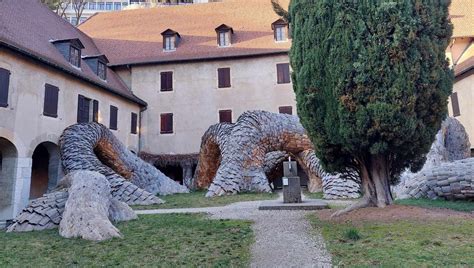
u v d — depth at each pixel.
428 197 10.20
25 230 8.51
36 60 15.24
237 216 9.32
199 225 7.98
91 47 27.03
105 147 17.75
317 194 15.83
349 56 6.91
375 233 5.89
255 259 5.19
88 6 71.94
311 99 7.52
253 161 17.05
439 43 7.10
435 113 7.17
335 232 6.34
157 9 32.66
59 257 5.75
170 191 18.45
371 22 6.86
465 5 26.16
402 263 4.39
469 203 8.91
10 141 13.80
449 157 17.89
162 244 6.29
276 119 18.08
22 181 14.25
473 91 20.28
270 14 29.67
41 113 15.78
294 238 6.26
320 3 7.36
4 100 13.52
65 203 8.91
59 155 16.86
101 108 21.55
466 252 4.64
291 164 11.70
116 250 6.00
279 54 26.05
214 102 26.44
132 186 14.34
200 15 31.19
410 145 7.17
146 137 26.64
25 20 18.97
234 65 26.62
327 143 7.80
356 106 6.88
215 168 20.31
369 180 7.97
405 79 6.68
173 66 27.11
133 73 27.31
